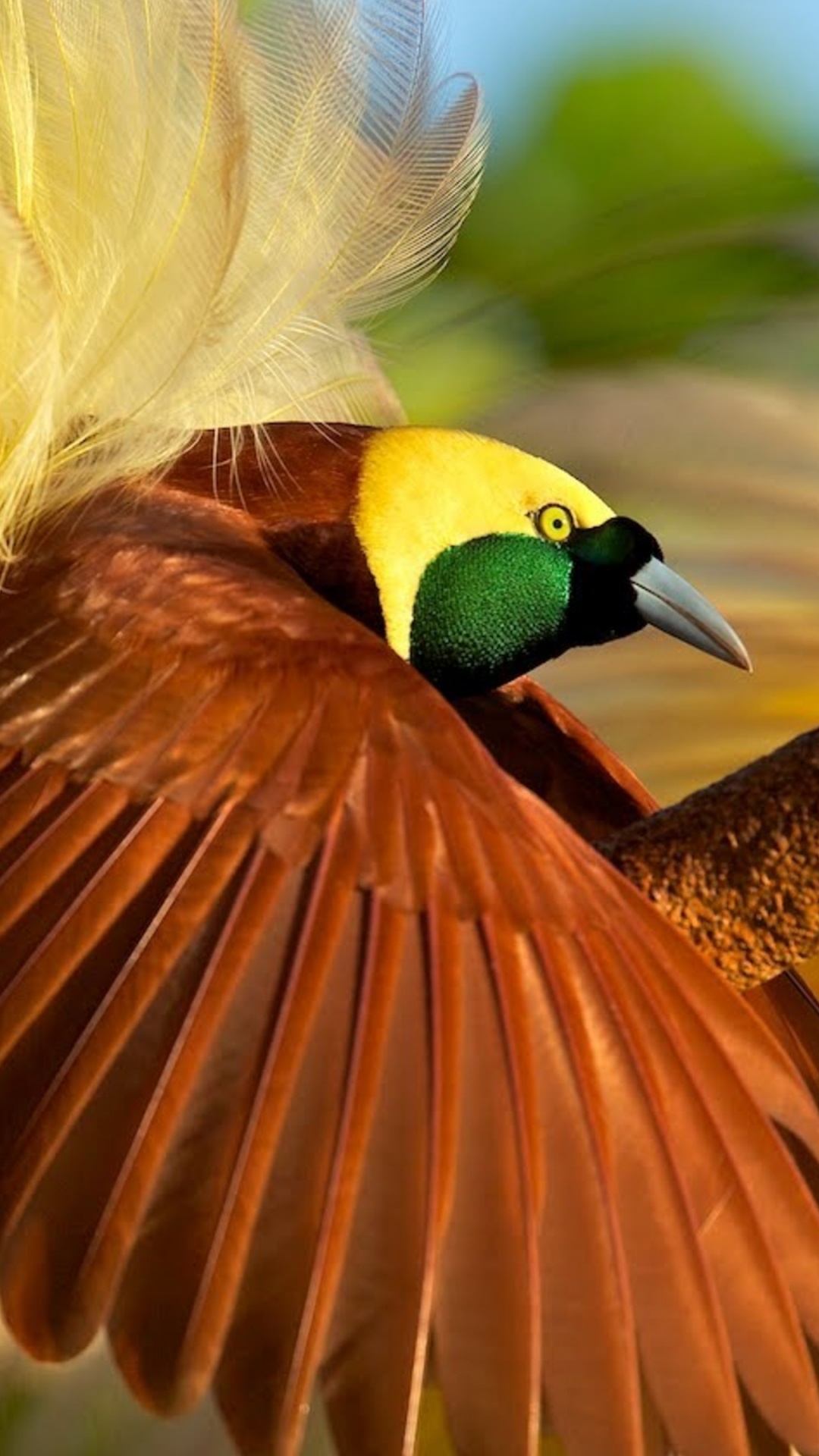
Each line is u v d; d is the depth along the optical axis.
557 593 4.55
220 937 4.39
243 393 4.54
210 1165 4.38
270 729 4.42
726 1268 4.40
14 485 4.48
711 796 4.43
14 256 4.50
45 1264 4.38
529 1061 4.39
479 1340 4.38
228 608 4.44
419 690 4.43
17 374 4.50
